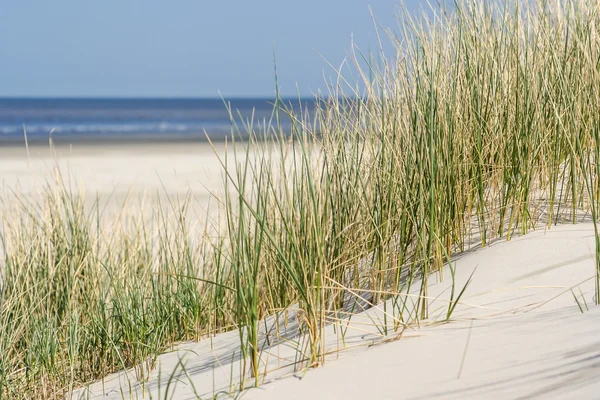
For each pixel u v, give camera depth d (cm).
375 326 218
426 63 268
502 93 287
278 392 182
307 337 226
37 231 367
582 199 276
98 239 371
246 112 9006
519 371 162
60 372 295
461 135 274
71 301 336
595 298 199
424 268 222
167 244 376
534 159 276
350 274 267
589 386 148
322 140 268
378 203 261
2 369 278
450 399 157
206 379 218
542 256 237
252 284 212
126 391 246
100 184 1039
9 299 316
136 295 330
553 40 296
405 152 263
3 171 1207
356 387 174
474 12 295
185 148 1956
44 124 5366
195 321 311
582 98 284
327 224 250
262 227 208
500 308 208
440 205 255
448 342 189
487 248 258
